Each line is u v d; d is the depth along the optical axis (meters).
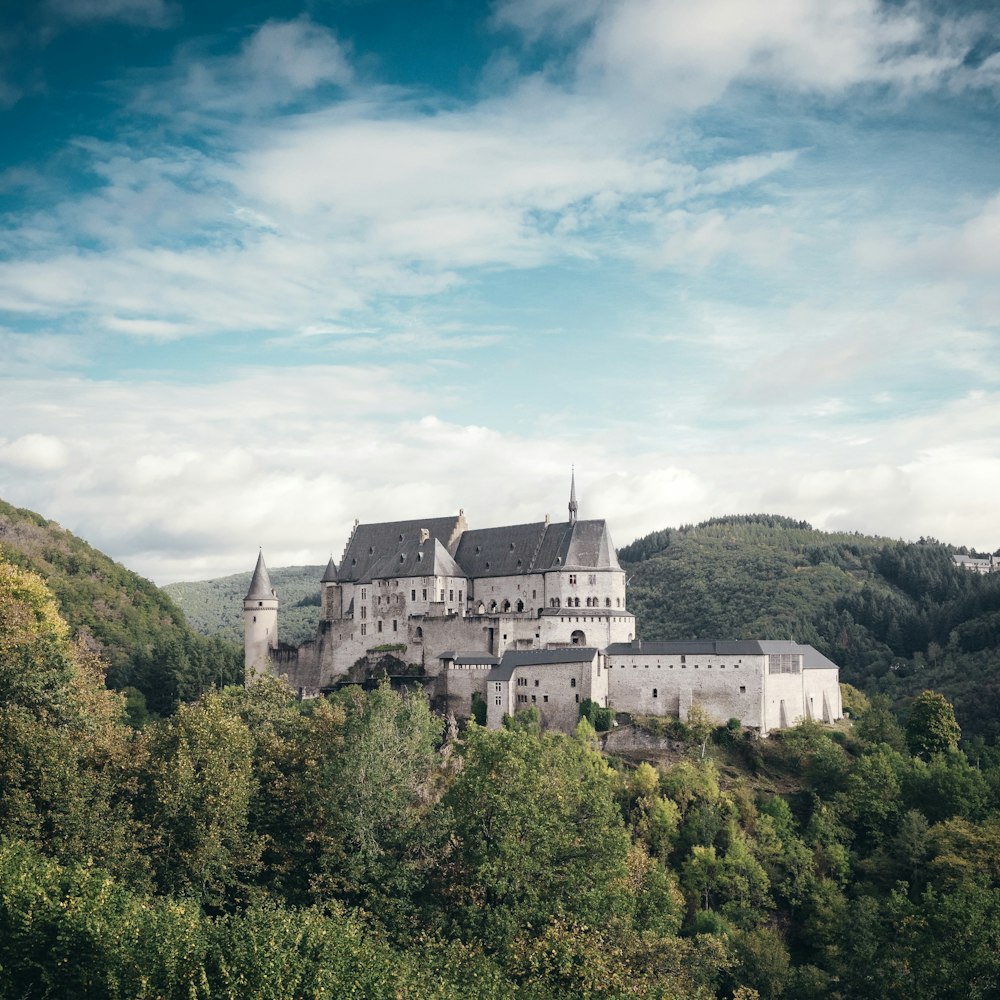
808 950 144.75
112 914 76.12
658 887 121.00
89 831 89.75
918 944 99.81
